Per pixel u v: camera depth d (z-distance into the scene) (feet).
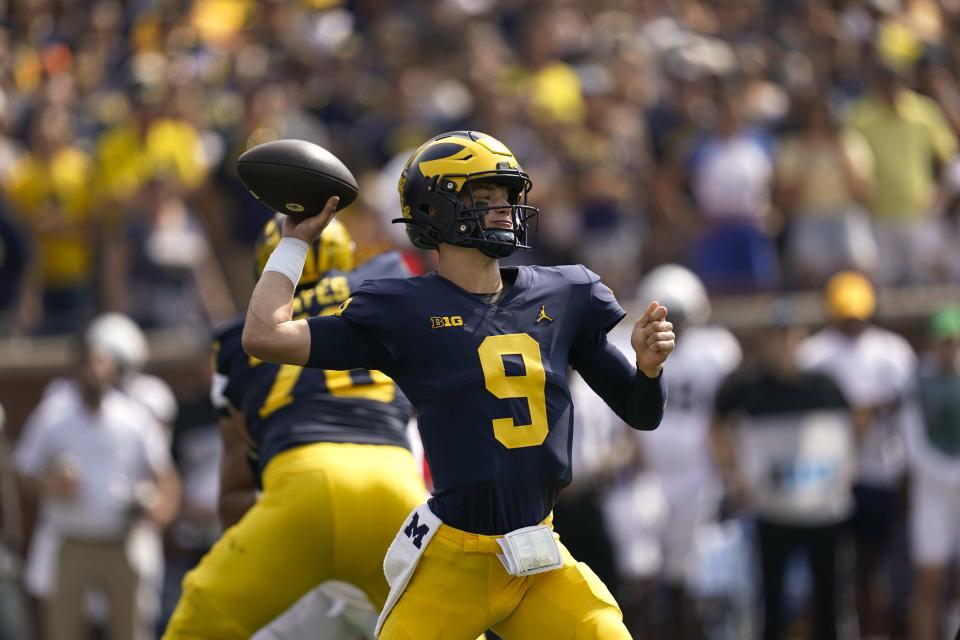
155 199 115.96
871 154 130.41
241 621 56.59
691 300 107.45
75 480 95.91
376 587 56.90
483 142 45.85
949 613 110.52
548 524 45.68
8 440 108.17
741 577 105.60
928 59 142.82
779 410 100.78
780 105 137.18
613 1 152.76
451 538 44.88
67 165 119.24
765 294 124.47
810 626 101.45
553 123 128.98
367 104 135.44
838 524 101.04
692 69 135.95
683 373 105.29
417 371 44.83
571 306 46.47
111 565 96.89
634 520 102.42
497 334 45.09
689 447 104.53
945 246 130.62
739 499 101.81
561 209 124.67
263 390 58.39
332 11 157.28
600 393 47.57
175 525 104.06
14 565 93.25
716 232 124.36
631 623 102.42
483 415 44.50
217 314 119.34
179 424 101.65
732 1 157.89
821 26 150.30
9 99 137.49
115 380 100.89
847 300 110.32
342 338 44.60
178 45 148.36
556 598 45.14
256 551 56.29
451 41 142.51
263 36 154.30
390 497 56.34
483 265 45.98
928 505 105.29
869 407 108.78
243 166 45.11
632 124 133.08
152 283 114.93
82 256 117.91
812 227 125.39
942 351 105.40
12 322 113.70
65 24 158.51
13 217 114.83
